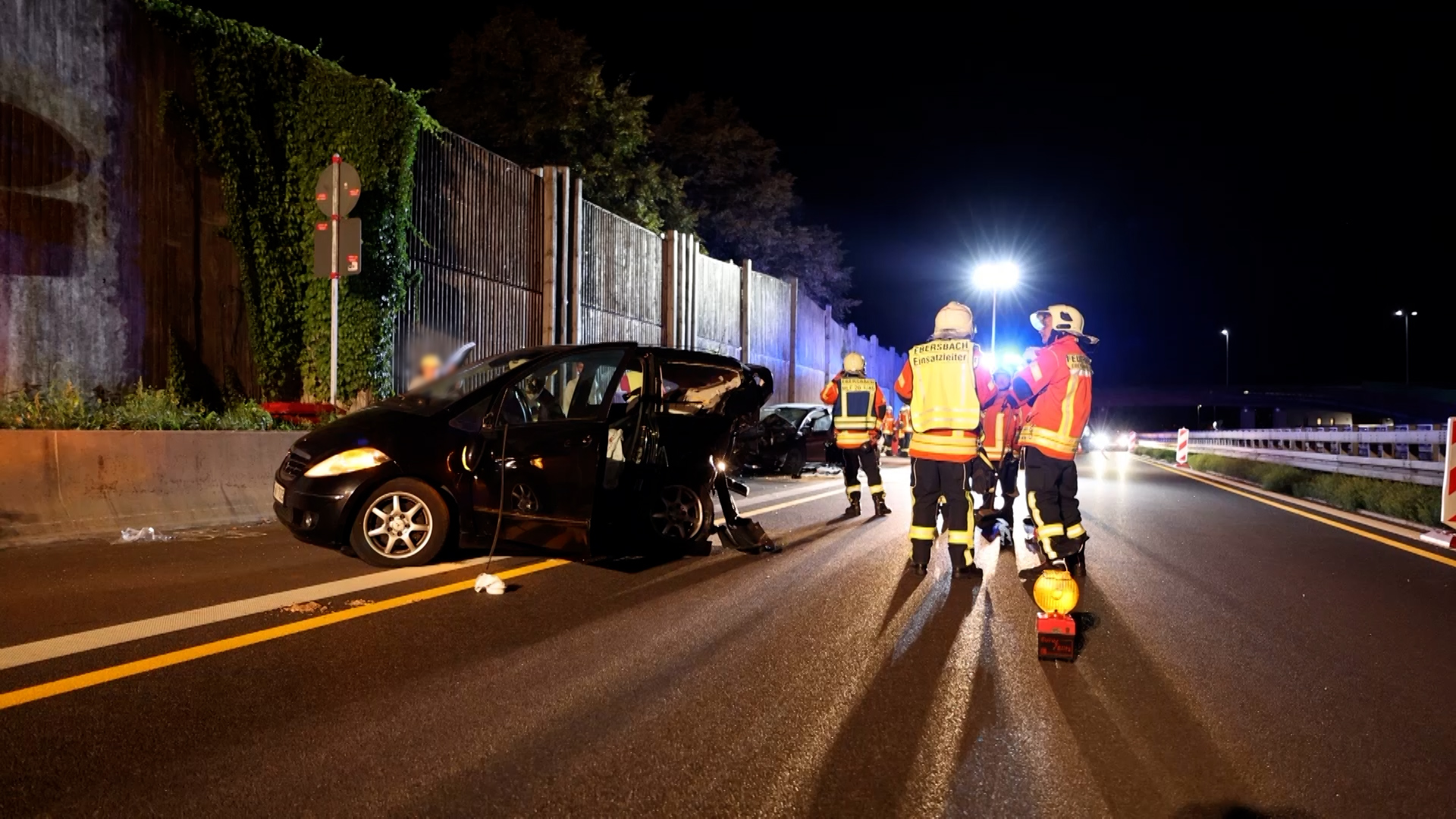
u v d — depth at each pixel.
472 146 14.54
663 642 4.87
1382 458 13.82
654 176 26.22
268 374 11.21
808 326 34.06
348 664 4.34
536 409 7.25
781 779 3.22
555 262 16.69
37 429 7.55
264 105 11.05
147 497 7.91
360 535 6.40
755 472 16.02
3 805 2.86
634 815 2.93
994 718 3.87
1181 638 5.22
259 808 2.89
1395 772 3.41
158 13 10.02
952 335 6.94
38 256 9.00
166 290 10.13
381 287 12.05
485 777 3.16
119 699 3.79
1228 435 27.31
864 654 4.74
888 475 17.92
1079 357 6.82
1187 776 3.34
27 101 8.91
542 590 6.02
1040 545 6.86
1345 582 7.01
